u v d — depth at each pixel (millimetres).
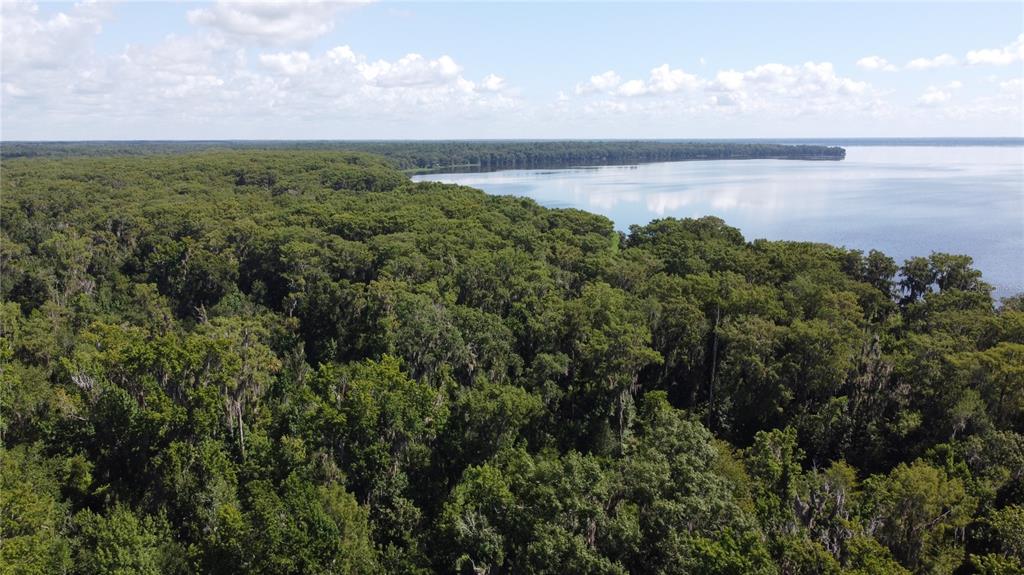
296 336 86812
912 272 92562
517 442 62438
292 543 41125
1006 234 161250
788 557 37594
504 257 90500
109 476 57094
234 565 41844
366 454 53969
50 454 57000
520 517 43969
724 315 74062
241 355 64688
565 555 39750
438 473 57750
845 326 67750
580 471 43531
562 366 69000
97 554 41000
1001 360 55688
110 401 57000
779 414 65500
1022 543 39406
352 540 44062
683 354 75000
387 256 98000
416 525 52250
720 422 68000
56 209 138750
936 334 65438
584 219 127438
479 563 44344
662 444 48438
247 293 107438
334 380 60812
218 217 126500
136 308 95000
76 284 104000
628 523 41031
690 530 41875
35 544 40469
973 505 44000
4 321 77375
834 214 196250
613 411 65938
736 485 47344
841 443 61844
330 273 97562
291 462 53438
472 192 158750
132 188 159125
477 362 71062
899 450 59031
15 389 59938
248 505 49094
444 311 75375
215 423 58562
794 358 65500
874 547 36875
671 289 79500
